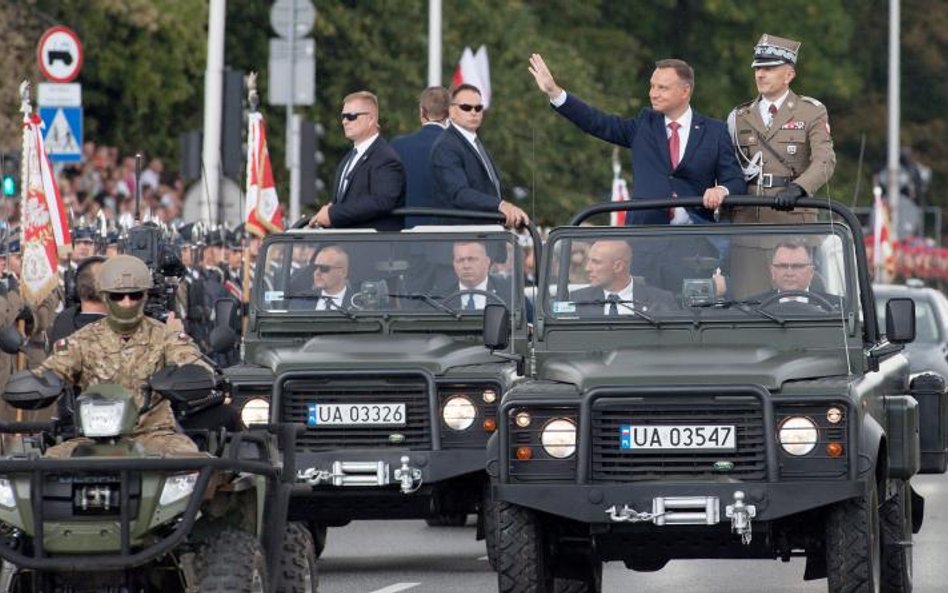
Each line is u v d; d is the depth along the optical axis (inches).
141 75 4362.7
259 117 2723.9
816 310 1525.6
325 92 5059.1
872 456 1403.8
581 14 6589.6
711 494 1390.3
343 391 1760.6
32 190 2219.5
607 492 1395.2
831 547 1403.8
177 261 1525.6
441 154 1931.6
